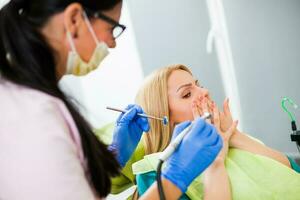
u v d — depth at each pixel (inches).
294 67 63.8
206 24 72.6
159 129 47.4
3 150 21.7
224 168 39.4
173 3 73.8
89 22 25.8
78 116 26.0
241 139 45.3
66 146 22.7
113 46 29.0
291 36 62.6
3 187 21.6
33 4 24.7
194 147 30.2
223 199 36.4
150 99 47.9
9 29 24.3
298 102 65.1
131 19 73.8
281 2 62.1
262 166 40.9
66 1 24.2
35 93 24.0
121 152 42.5
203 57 74.6
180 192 29.5
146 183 41.4
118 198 64.4
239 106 73.0
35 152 21.4
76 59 26.3
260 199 37.7
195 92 46.2
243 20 67.9
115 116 73.5
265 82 68.4
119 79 74.7
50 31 24.8
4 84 24.5
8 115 22.5
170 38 75.6
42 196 21.0
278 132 69.3
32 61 24.2
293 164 46.0
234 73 72.1
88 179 26.5
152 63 76.0
